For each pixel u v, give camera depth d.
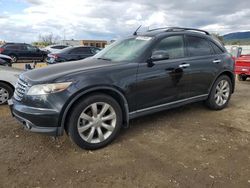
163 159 3.75
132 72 4.31
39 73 4.11
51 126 3.73
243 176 3.35
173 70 4.83
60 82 3.73
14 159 3.74
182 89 5.09
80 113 3.84
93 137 4.05
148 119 5.36
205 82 5.52
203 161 3.71
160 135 4.59
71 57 14.68
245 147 4.15
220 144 4.25
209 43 5.74
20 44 22.89
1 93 6.40
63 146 4.14
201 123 5.18
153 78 4.55
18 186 3.13
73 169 3.50
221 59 5.80
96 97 3.95
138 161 3.70
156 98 4.69
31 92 3.80
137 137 4.50
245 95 7.79
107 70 4.12
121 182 3.22
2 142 4.26
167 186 3.13
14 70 6.71
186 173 3.40
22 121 3.93
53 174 3.38
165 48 4.89
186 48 5.25
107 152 3.97
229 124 5.14
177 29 5.46
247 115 5.71
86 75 3.92
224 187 3.12
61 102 3.69
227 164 3.63
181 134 4.63
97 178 3.30
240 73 10.30
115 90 4.11
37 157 3.80
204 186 3.13
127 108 4.32
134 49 4.76
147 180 3.25
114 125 4.18
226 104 6.18
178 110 5.96
